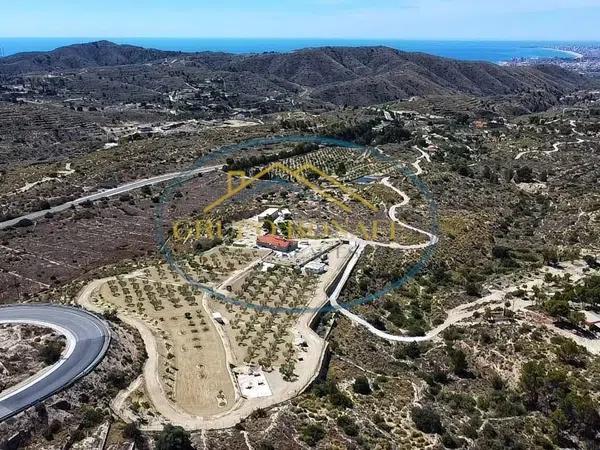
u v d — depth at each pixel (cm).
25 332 9369
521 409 9119
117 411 8025
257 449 7425
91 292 12094
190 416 8169
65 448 7125
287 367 9631
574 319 11425
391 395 9512
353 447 7688
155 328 10581
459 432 8581
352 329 11781
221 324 10981
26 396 7669
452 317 12681
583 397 8769
